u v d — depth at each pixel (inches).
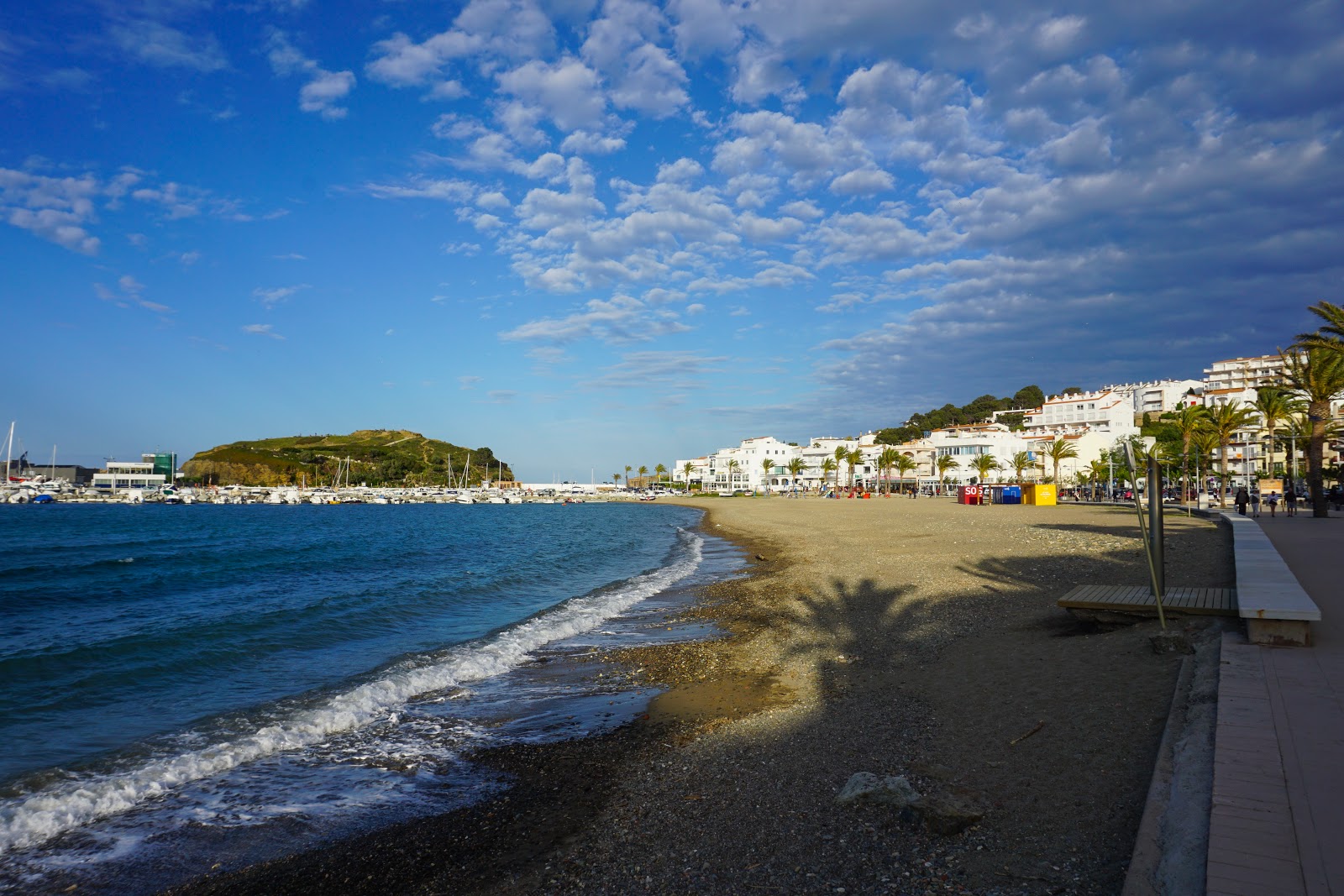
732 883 219.1
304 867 267.9
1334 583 535.8
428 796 328.8
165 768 366.0
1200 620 422.6
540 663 585.0
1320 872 159.9
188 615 836.0
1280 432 2482.8
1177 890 161.6
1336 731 237.3
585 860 253.6
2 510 4655.5
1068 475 4864.7
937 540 1396.4
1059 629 512.1
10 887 258.5
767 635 639.8
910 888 198.8
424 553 1700.3
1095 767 257.1
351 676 549.0
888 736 340.5
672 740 386.0
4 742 405.1
